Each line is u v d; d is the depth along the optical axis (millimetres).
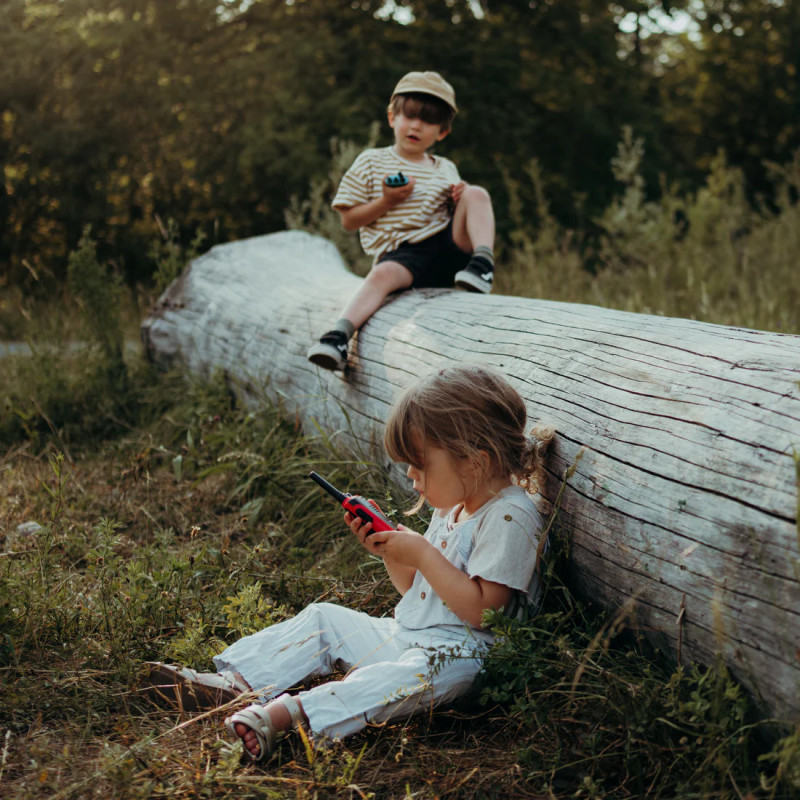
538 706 1861
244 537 3348
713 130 21062
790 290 5965
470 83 14461
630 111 16203
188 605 2596
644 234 7453
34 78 12305
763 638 1598
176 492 3832
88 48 12719
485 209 3867
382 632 2189
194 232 13727
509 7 15664
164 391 5219
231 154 12945
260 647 2164
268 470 3643
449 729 1991
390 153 4078
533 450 2188
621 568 1942
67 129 12188
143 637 2395
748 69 20562
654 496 1873
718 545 1701
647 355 2203
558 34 15516
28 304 6980
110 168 12758
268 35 14688
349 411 3551
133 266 12953
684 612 1768
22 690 2102
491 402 2098
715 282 6242
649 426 1981
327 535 3172
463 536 2127
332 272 5098
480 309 3158
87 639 2371
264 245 5852
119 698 2141
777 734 1587
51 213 12797
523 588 2025
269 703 1942
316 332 4125
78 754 1880
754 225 7980
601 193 15234
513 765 1795
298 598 2699
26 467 4160
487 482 2107
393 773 1828
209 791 1723
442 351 3037
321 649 2168
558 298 6453
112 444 4594
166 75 13398
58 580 2691
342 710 1930
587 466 2092
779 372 1853
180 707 2051
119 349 5461
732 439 1774
